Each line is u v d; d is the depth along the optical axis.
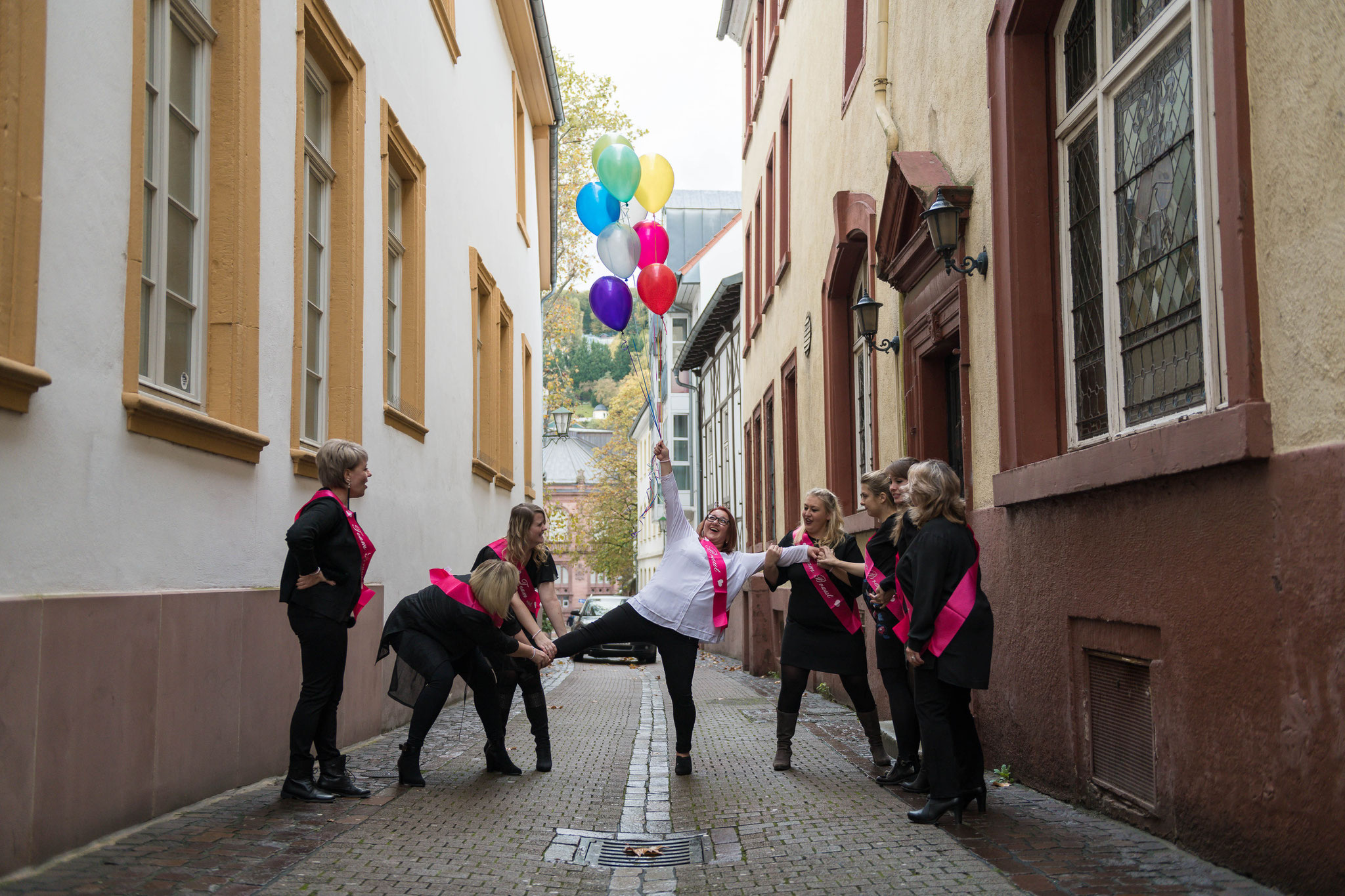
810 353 14.45
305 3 7.30
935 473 5.26
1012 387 6.45
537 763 7.19
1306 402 3.67
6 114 3.91
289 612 5.60
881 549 6.27
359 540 5.68
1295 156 3.72
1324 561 3.54
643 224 8.84
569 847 5.05
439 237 11.70
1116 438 5.50
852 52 11.85
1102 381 5.82
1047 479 5.75
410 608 6.49
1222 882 4.00
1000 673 6.79
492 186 15.77
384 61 9.51
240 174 6.12
